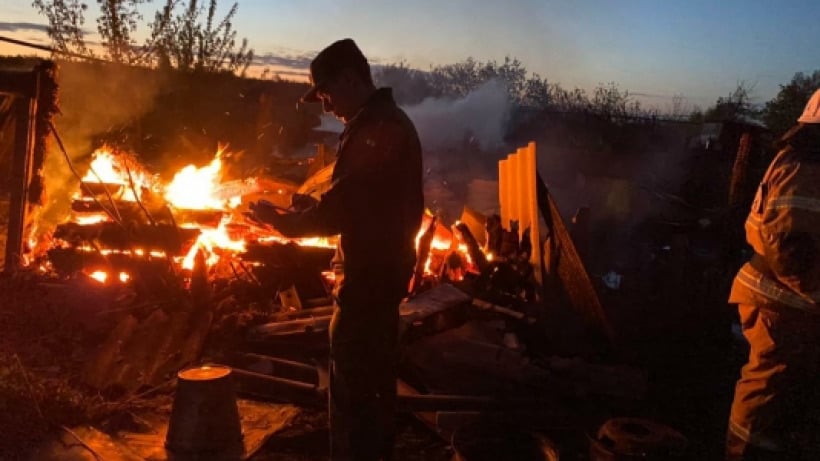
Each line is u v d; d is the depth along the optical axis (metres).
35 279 5.70
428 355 5.08
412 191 3.28
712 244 8.10
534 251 6.39
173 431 3.91
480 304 5.69
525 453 3.67
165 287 5.63
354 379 3.32
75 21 11.07
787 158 3.06
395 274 3.24
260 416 4.38
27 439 3.82
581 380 4.89
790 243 2.95
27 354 4.84
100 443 3.91
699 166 12.84
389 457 3.51
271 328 5.21
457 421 4.28
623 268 8.28
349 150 3.17
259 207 3.25
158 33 11.28
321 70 3.22
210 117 11.40
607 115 17.58
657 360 5.68
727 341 6.20
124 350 4.85
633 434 3.53
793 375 3.10
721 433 4.56
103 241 5.94
